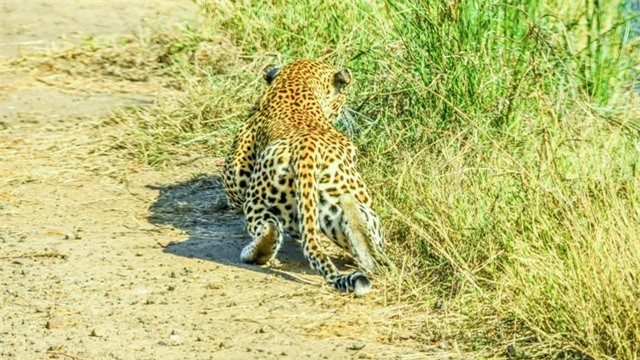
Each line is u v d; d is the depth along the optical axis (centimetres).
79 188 1445
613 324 915
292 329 1001
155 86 1953
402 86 1407
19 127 1698
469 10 1401
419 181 1202
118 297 1078
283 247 1241
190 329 1000
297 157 1125
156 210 1368
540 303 977
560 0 1606
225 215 1355
